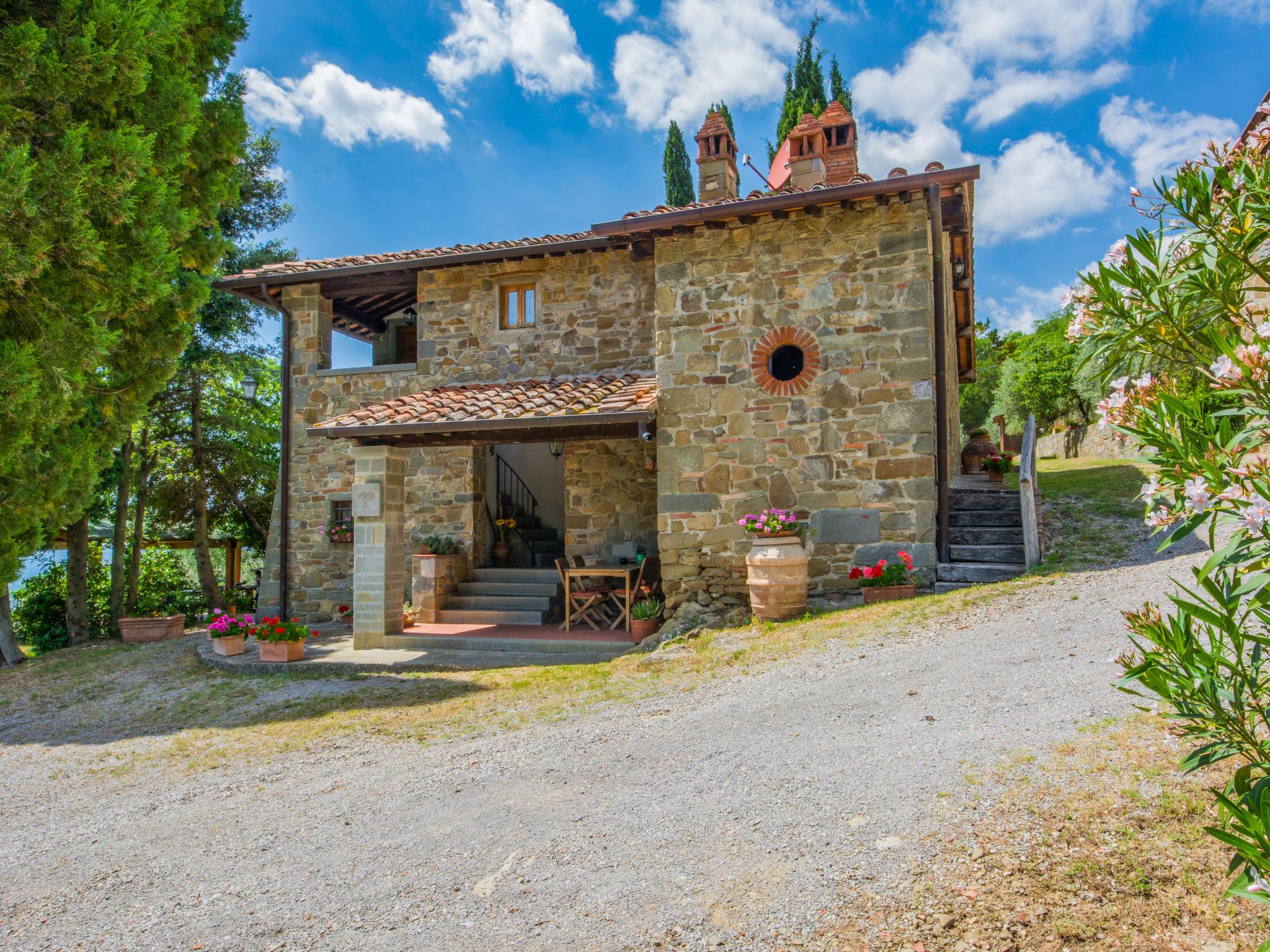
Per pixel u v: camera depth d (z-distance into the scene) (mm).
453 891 3391
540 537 13273
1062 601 6273
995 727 4133
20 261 6012
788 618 7809
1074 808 3168
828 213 8492
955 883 2855
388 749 5660
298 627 9133
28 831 4746
